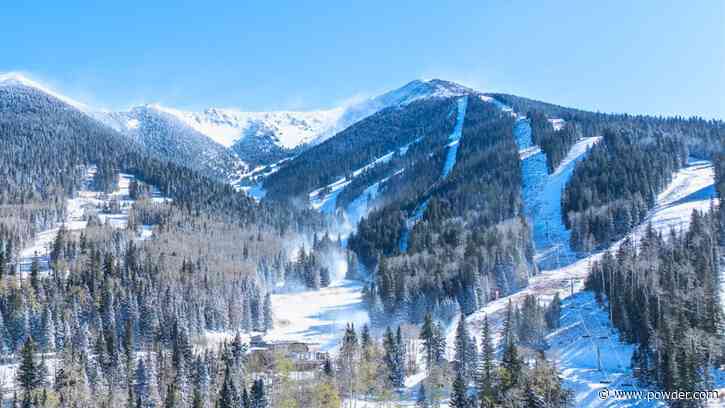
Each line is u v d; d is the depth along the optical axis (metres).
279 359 140.00
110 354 137.62
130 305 164.50
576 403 114.81
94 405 125.19
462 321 138.25
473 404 111.50
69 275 185.62
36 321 154.25
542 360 119.38
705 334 116.62
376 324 184.38
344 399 128.75
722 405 101.81
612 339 142.25
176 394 122.44
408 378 142.12
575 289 177.75
